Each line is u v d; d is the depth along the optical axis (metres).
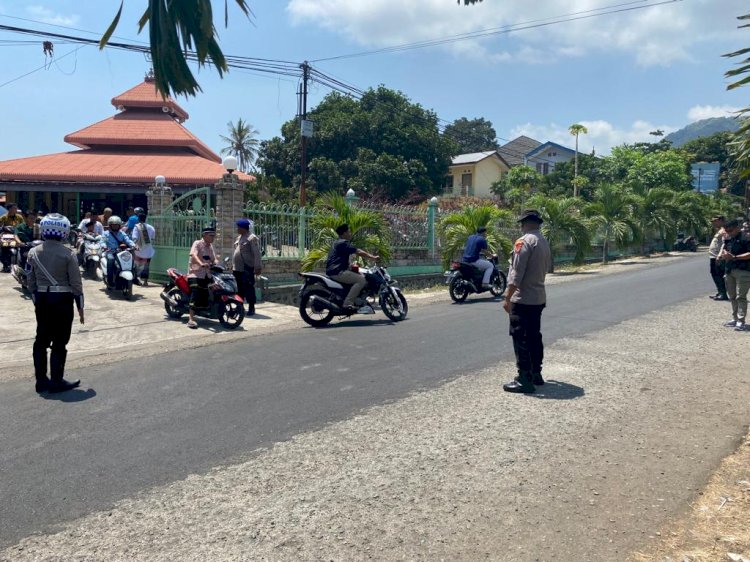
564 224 22.73
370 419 5.57
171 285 10.98
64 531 3.64
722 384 6.83
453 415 5.68
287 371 7.28
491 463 4.61
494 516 3.83
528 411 5.82
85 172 27.44
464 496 4.09
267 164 43.69
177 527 3.68
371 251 14.88
